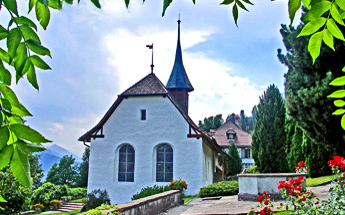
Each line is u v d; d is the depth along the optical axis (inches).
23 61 60.0
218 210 376.8
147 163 784.9
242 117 3671.3
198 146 767.7
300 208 234.2
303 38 464.8
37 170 1257.4
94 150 817.5
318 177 661.3
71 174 1845.5
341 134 450.9
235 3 73.5
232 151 1419.8
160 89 818.8
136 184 780.0
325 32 63.8
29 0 69.0
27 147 49.5
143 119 813.2
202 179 753.0
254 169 976.3
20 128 49.8
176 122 790.5
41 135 50.6
